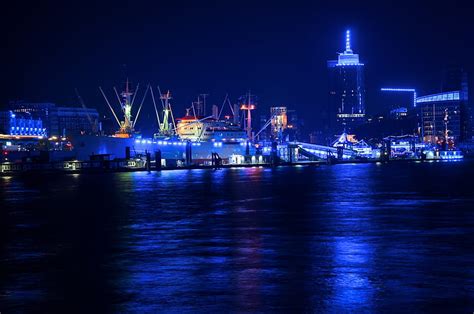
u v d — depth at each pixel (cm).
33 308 3772
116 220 8469
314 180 18375
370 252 5538
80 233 7150
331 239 6394
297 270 4753
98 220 8506
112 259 5362
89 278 4575
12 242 6475
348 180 18288
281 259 5241
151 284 4350
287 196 12369
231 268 4881
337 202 10894
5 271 4869
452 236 6538
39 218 8850
